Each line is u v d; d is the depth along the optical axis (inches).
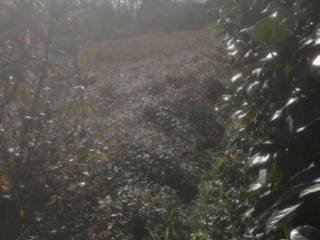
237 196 203.0
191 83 530.9
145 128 388.8
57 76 213.6
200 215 224.7
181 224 218.5
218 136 358.3
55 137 213.6
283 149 107.3
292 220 91.8
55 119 215.8
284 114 105.9
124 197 231.0
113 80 608.7
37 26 205.2
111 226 199.3
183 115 417.7
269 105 121.6
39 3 205.6
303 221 90.1
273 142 113.3
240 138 179.2
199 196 256.5
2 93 203.0
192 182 276.5
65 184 214.1
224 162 235.3
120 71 719.1
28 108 204.8
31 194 204.7
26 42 199.9
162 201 243.0
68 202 212.7
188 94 487.8
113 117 424.5
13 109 212.2
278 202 93.4
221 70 560.1
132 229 212.8
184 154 331.9
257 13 176.2
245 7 185.2
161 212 223.1
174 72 606.5
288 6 129.4
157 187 263.7
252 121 144.6
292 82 109.0
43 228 190.7
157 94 512.1
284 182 102.8
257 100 132.7
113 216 208.4
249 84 133.1
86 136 228.8
